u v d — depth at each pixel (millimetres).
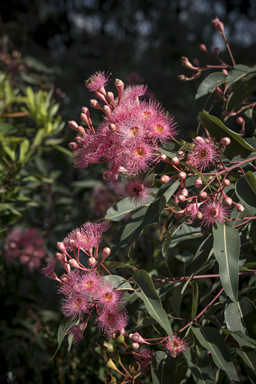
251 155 816
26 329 1286
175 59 3924
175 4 4648
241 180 770
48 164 2012
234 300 718
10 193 1169
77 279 743
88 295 733
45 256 1598
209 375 753
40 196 1689
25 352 1255
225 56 3330
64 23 5008
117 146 736
